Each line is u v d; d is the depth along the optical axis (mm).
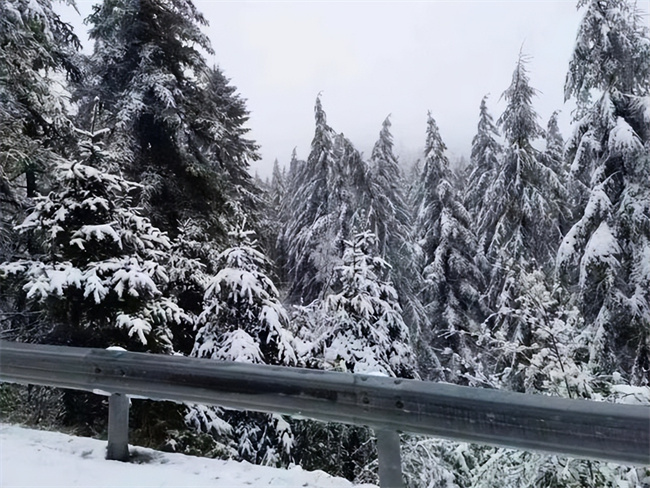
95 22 15250
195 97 15773
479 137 24812
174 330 9336
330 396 3062
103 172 8203
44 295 6656
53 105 11352
